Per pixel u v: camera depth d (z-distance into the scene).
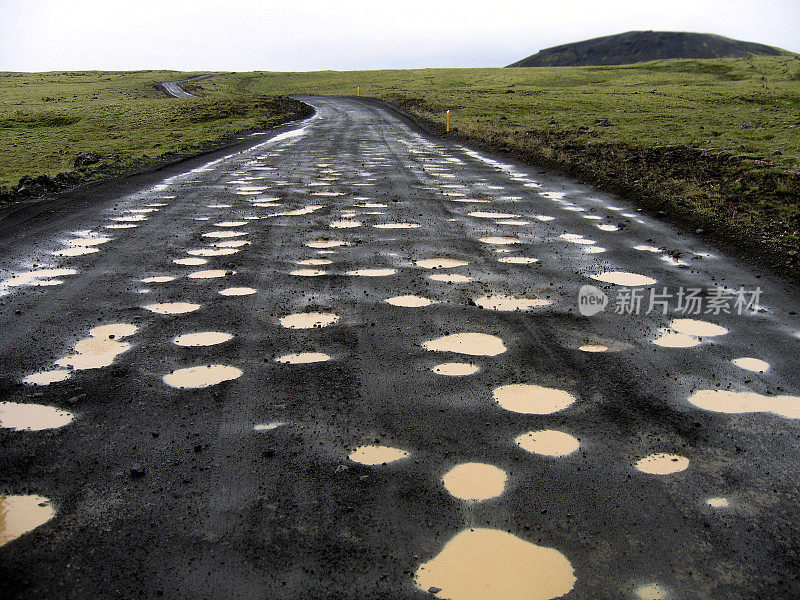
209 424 4.13
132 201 12.60
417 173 16.44
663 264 7.99
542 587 2.80
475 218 10.80
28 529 3.16
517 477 3.58
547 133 25.70
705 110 34.88
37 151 23.45
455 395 4.52
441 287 7.03
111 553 3.00
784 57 83.31
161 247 8.91
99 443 3.92
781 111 33.38
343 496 3.41
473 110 40.47
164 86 86.81
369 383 4.70
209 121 36.81
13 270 7.82
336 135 29.27
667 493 3.44
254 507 3.32
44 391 4.59
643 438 3.99
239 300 6.62
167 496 3.41
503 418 4.21
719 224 9.74
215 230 9.98
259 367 4.98
